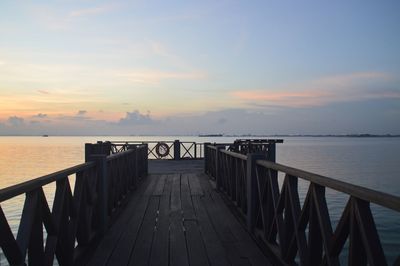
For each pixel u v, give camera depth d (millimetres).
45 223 3111
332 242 2594
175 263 3977
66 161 38031
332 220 11797
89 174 4746
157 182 9969
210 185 9352
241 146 12117
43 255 2943
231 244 4617
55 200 3357
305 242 3312
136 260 4074
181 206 6902
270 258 4098
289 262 3707
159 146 18094
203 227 5426
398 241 10023
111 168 5922
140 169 10156
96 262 4020
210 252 4324
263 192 4574
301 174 3137
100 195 5012
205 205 6980
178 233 5121
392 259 8812
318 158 51125
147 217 6062
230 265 3910
